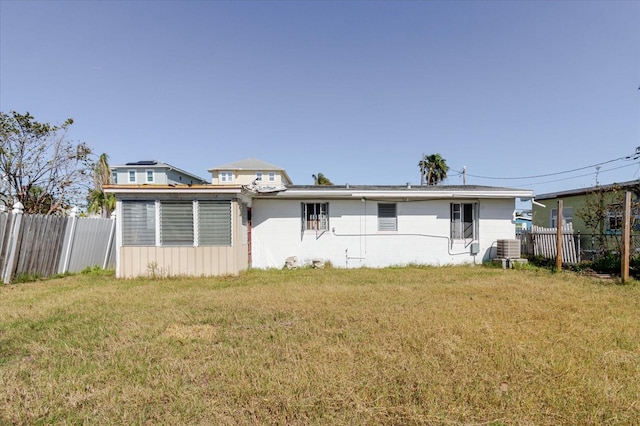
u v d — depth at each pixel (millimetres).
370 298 5805
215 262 8742
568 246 10289
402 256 11266
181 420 2348
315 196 10719
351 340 3734
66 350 3539
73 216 9367
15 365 3203
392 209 11336
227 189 8586
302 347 3539
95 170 17141
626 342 3646
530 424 2268
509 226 11445
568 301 5500
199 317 4742
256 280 8141
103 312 5043
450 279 8109
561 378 2854
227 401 2576
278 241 10984
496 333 3887
